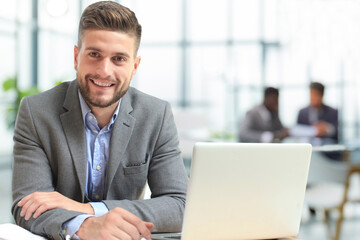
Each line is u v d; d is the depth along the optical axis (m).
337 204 3.53
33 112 1.53
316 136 5.29
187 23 9.29
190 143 4.91
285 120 8.62
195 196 1.20
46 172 1.50
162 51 9.38
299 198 1.34
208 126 7.18
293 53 8.55
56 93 1.59
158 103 1.69
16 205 1.42
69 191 1.53
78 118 1.53
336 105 8.37
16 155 1.52
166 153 1.65
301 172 1.32
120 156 1.56
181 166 1.66
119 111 1.58
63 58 7.50
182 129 6.80
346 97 8.34
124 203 1.43
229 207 1.25
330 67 8.37
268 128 5.73
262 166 1.26
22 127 1.53
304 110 5.79
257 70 8.95
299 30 8.40
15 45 6.70
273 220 1.32
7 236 1.23
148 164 1.63
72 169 1.51
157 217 1.43
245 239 1.31
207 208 1.22
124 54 1.42
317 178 3.71
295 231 1.37
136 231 1.24
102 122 1.57
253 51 8.98
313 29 8.32
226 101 9.13
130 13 1.45
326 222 3.92
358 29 8.09
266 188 1.28
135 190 1.61
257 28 8.95
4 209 4.70
